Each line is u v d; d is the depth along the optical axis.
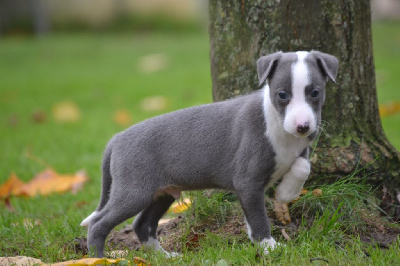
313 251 6.77
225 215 7.91
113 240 8.14
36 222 8.88
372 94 8.30
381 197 8.05
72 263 6.45
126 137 7.20
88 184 11.47
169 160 7.10
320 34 7.89
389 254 6.57
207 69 23.78
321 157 7.96
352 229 7.45
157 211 7.66
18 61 28.05
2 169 12.55
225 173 7.00
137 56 27.88
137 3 37.00
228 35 8.29
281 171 6.89
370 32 8.24
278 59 6.55
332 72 6.47
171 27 36.59
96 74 24.22
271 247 6.74
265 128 6.72
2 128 16.59
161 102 18.16
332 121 8.05
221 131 7.01
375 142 8.20
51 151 13.98
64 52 29.83
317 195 7.68
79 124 16.59
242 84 8.27
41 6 36.22
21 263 6.87
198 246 7.51
